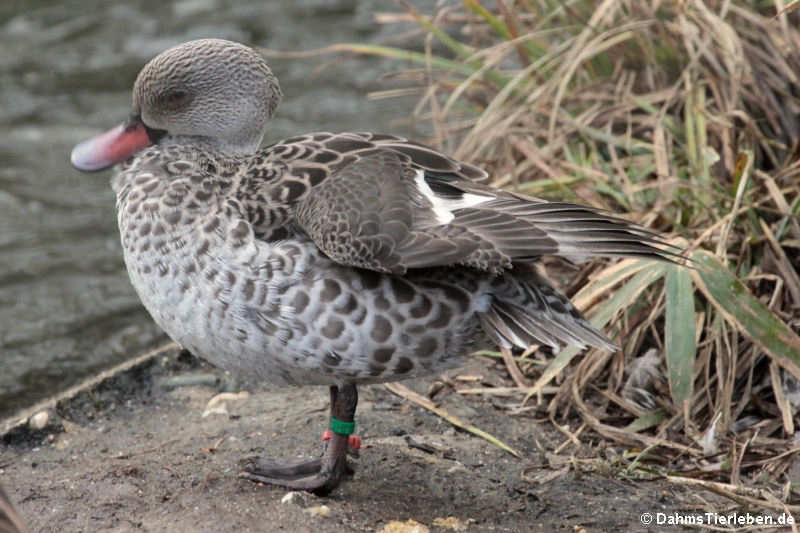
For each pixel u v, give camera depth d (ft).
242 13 57.21
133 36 55.31
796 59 32.96
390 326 21.94
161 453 26.04
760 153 32.42
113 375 29.60
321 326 21.90
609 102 35.45
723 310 26.86
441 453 25.91
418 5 55.16
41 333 34.76
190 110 24.85
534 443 26.71
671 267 27.78
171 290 22.57
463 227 21.53
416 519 23.24
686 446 26.37
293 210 22.40
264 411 28.04
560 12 36.94
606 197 33.06
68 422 27.91
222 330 22.36
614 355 28.58
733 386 27.20
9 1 58.85
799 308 28.14
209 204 22.52
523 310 22.59
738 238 29.81
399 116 46.98
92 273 38.32
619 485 24.81
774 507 23.71
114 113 49.11
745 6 34.68
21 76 52.06
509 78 36.63
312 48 53.06
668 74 35.06
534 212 21.94
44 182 44.37
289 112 47.88
